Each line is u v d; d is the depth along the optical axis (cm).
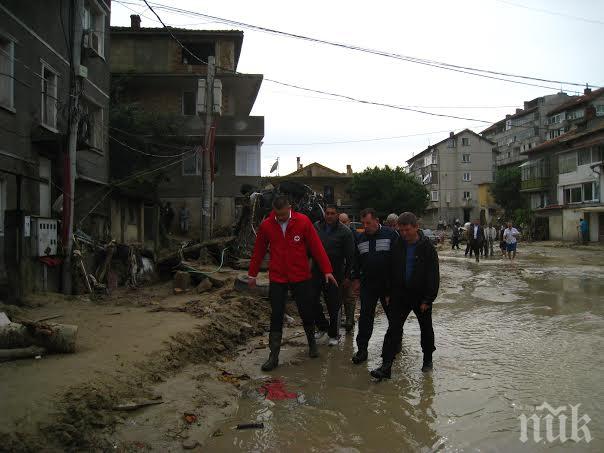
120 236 1830
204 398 461
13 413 345
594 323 802
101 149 1652
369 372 565
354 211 5953
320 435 397
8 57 1048
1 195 1011
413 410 447
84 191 1536
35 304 813
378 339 732
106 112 1706
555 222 4172
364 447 376
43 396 372
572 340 691
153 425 391
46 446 328
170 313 754
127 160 2320
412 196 5591
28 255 877
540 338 709
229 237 1417
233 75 2725
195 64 2911
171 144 2598
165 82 2792
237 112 3284
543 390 491
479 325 812
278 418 431
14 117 1060
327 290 693
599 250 2919
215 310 775
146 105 2834
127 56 2839
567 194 4119
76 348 518
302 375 555
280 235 604
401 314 552
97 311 772
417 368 578
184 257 1338
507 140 7450
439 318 880
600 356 607
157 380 477
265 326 794
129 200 1933
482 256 2578
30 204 1120
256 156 2805
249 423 419
